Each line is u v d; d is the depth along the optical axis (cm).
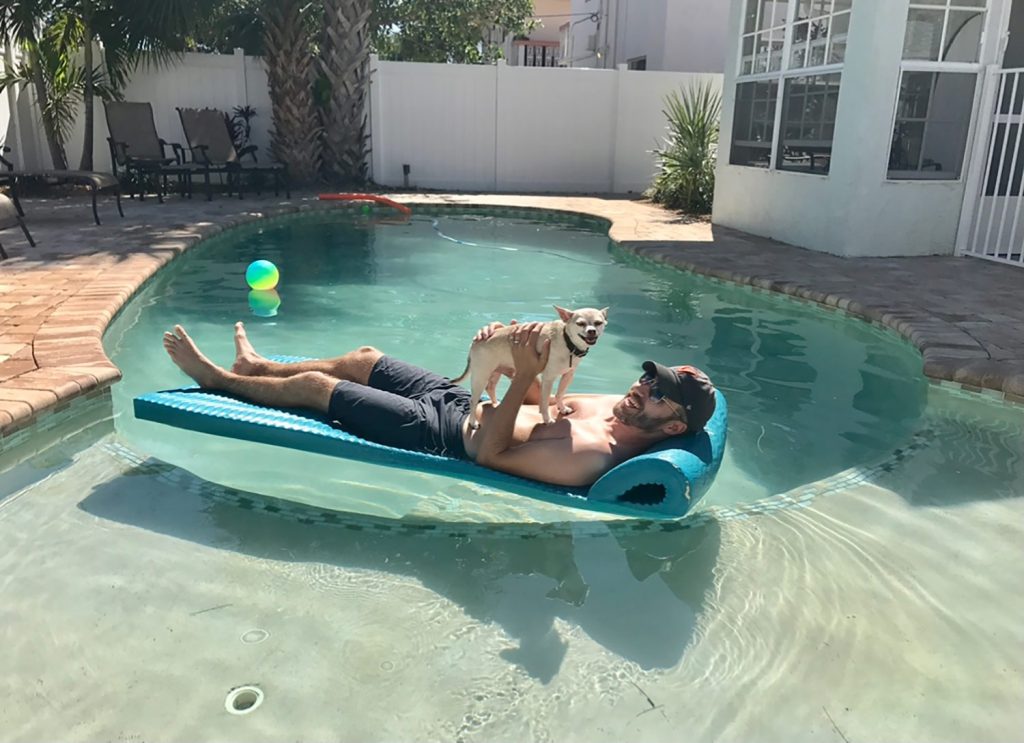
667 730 204
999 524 316
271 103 1403
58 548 287
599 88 1481
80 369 421
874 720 208
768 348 567
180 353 383
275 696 214
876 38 764
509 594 265
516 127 1488
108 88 1288
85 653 230
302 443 333
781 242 942
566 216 1215
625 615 254
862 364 533
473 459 329
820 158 869
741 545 298
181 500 327
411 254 899
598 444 311
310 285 733
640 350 559
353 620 249
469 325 611
